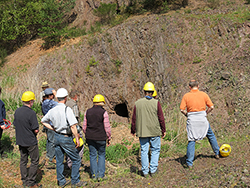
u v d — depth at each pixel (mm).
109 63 11211
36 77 11102
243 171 3285
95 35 12438
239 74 7660
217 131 6289
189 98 3988
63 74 11336
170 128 6992
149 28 11367
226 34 9906
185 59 10008
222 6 12414
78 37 13352
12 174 4352
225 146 4152
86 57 11555
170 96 9234
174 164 4453
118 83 10812
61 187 3881
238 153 4211
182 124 6934
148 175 4004
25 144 3670
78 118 4594
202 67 9281
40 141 5871
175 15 11930
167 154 5348
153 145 3922
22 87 10219
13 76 11383
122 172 4488
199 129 3939
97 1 15516
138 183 3773
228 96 7203
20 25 14281
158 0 13953
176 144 5934
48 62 11891
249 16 10156
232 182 3092
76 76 11180
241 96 6840
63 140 3598
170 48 10531
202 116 3938
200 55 9891
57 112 3547
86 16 15289
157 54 10633
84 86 10883
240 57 8242
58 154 3750
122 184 3795
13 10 13984
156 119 3785
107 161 5203
